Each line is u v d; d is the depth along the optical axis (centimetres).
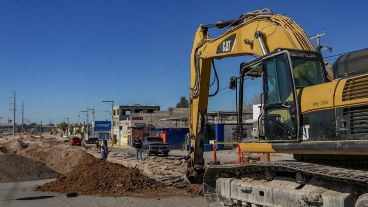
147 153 4566
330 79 970
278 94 974
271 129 989
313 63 967
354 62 841
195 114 1664
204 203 1382
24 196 1584
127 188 1666
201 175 1686
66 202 1447
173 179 1956
